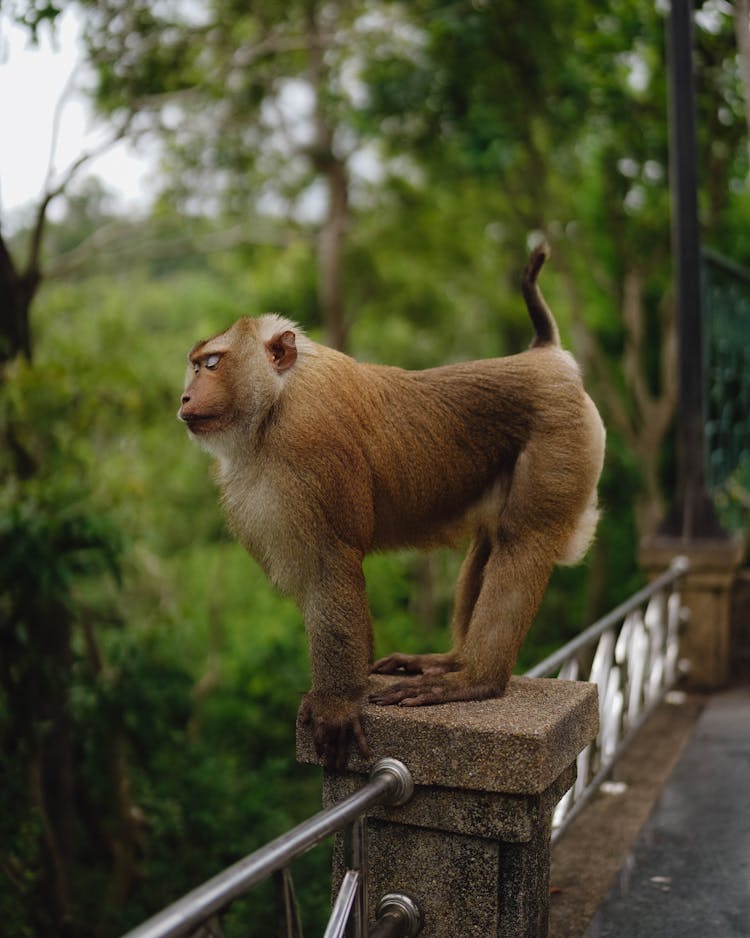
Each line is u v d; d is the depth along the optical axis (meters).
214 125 13.49
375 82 12.17
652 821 4.73
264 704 15.80
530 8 11.31
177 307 21.73
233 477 3.11
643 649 5.96
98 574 7.63
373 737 3.02
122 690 8.25
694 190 7.27
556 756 2.99
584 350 14.77
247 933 7.77
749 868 4.20
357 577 3.06
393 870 3.11
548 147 13.70
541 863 3.12
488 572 3.38
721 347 8.32
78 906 8.88
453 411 3.38
